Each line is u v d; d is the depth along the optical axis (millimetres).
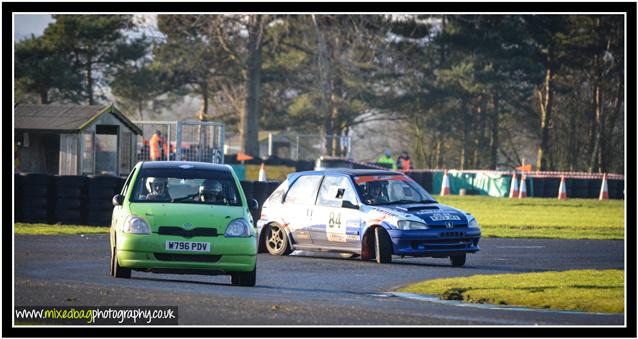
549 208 128625
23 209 80375
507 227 94188
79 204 80125
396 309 39156
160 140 122375
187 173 49750
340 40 197875
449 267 58969
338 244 61656
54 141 112438
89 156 115875
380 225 59344
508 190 165500
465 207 128000
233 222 46250
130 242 45281
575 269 58219
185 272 45719
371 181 62375
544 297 43000
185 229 45500
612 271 54781
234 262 45688
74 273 48656
